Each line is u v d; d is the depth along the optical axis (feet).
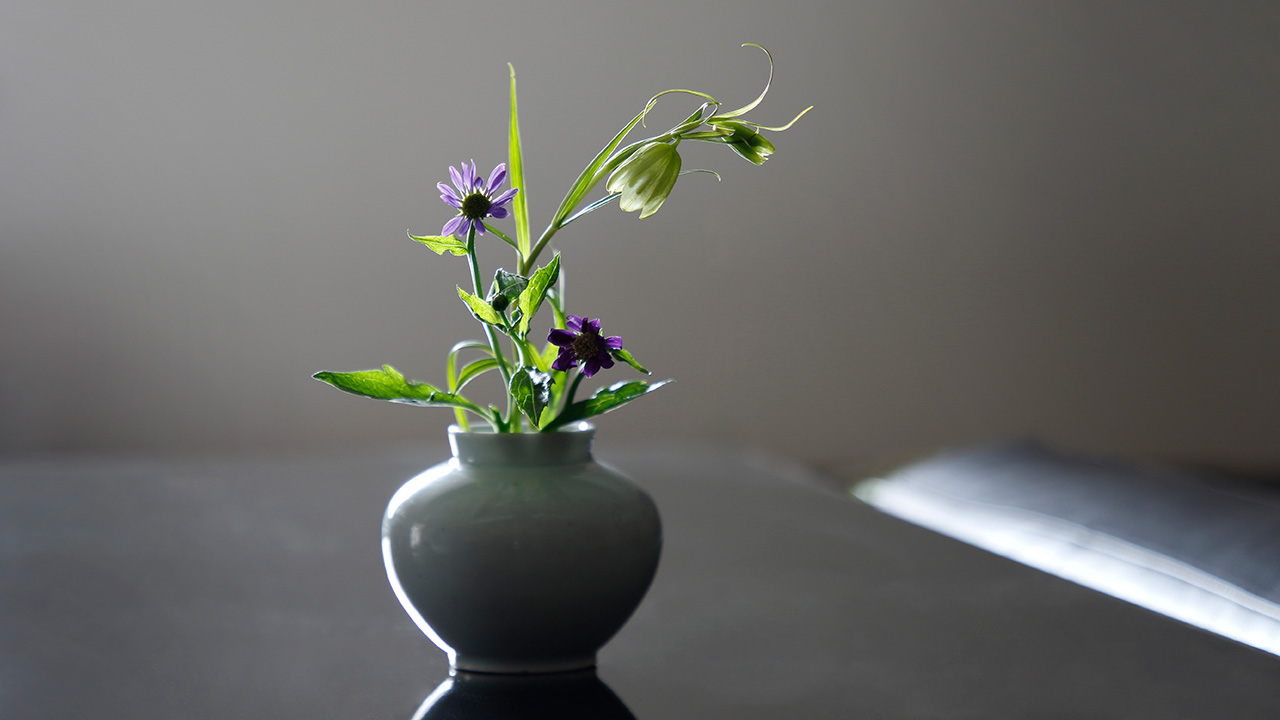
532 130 9.58
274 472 6.06
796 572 3.50
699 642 2.63
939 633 2.71
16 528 4.34
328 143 9.33
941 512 6.48
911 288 10.44
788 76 10.08
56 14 8.84
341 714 2.08
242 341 9.29
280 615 2.95
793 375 10.26
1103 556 4.87
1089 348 10.84
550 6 9.57
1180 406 11.02
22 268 8.90
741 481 5.72
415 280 9.51
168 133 9.07
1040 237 10.69
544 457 2.26
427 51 9.43
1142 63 10.77
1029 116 10.60
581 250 9.78
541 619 2.23
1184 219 10.93
